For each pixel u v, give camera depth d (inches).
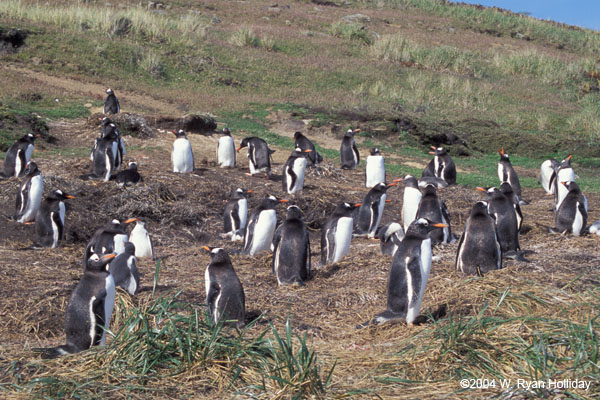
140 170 631.2
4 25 1203.2
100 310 256.1
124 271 333.4
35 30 1248.8
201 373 231.9
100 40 1296.8
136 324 255.9
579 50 2106.3
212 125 949.8
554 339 250.4
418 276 283.0
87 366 234.2
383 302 332.2
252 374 232.4
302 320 311.9
